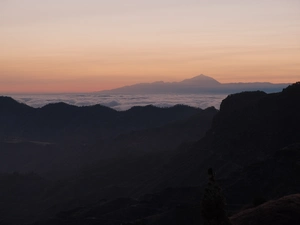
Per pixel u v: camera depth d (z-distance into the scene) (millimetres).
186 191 74812
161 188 97000
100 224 70688
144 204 75000
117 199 80438
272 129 96938
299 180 65250
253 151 94188
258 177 70062
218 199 28203
